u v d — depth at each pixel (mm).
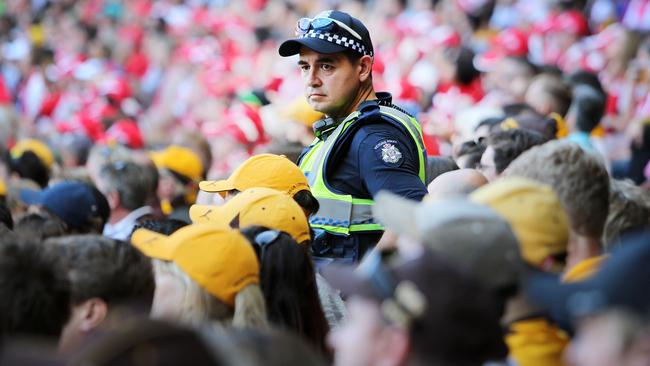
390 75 33938
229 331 7332
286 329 11031
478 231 8523
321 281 13344
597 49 33000
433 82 31438
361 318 7871
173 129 38438
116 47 47719
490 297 7707
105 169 17875
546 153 11172
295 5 45562
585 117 22312
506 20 39000
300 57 14719
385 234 11789
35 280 9445
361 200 14070
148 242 10867
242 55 41406
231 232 10797
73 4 53625
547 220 9672
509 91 25891
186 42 45281
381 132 14039
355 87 14578
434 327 7547
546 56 34875
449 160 16422
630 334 7082
